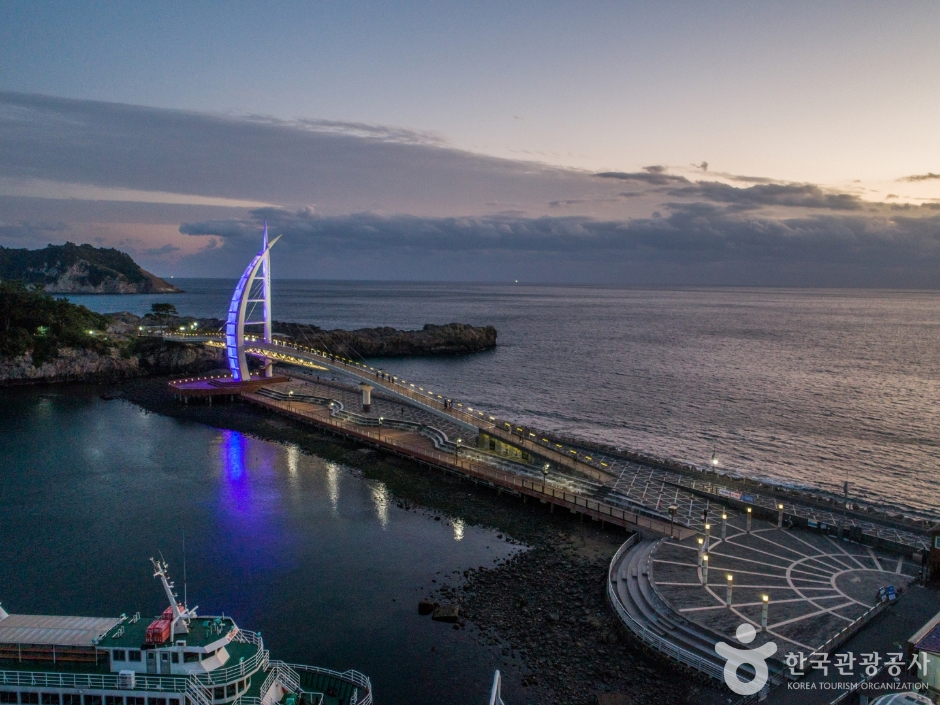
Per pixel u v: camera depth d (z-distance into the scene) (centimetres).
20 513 7706
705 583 5472
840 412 14238
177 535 7138
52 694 3653
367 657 4912
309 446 10806
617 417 13838
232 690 3734
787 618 4866
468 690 4531
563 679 4588
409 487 8769
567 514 7712
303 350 14450
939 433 12419
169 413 13212
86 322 18988
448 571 6316
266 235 15875
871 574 5612
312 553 6712
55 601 5647
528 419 13650
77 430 11756
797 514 7050
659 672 4609
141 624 3997
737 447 11488
